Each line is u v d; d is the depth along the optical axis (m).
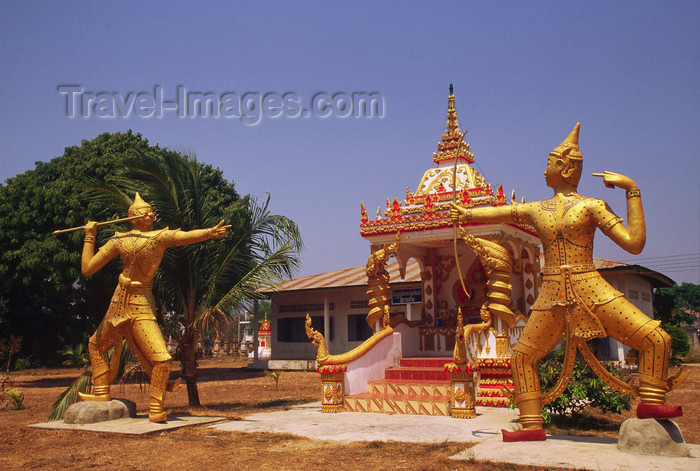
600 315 7.05
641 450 6.48
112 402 10.20
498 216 8.07
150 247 10.02
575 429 9.28
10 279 23.05
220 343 50.31
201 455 7.56
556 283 7.30
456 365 9.90
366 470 6.62
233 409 12.97
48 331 33.28
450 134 13.55
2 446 8.41
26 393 18.64
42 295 26.72
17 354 31.14
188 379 13.08
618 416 10.70
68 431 9.30
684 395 13.78
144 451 7.86
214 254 13.12
